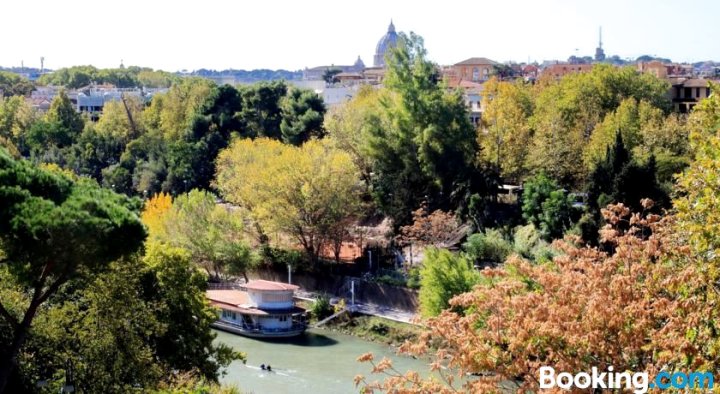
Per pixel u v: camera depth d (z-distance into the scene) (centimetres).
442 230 11388
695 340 3388
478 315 3994
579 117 14300
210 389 6041
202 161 17000
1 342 4972
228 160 14862
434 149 12575
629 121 12725
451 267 8894
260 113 17738
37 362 5212
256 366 8662
